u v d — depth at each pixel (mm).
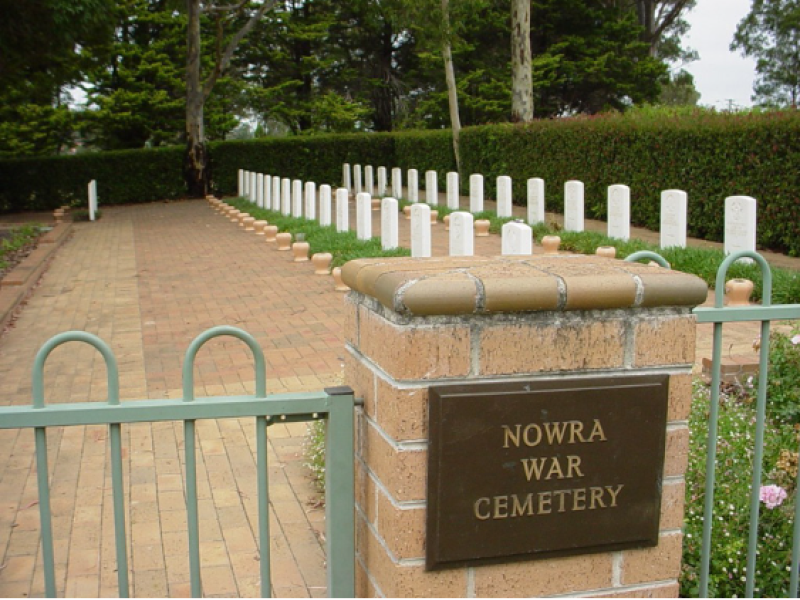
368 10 25375
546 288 2184
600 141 18000
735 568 3158
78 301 10453
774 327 7180
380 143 31453
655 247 11766
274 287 11023
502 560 2273
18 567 3590
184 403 2258
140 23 33438
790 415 4812
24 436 5258
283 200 19625
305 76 39375
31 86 25156
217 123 35688
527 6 23250
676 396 2377
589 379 2281
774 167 13117
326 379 6613
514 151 21969
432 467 2197
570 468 2285
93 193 23078
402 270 2291
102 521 4031
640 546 2379
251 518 4023
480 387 2203
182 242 16797
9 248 14523
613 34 37656
